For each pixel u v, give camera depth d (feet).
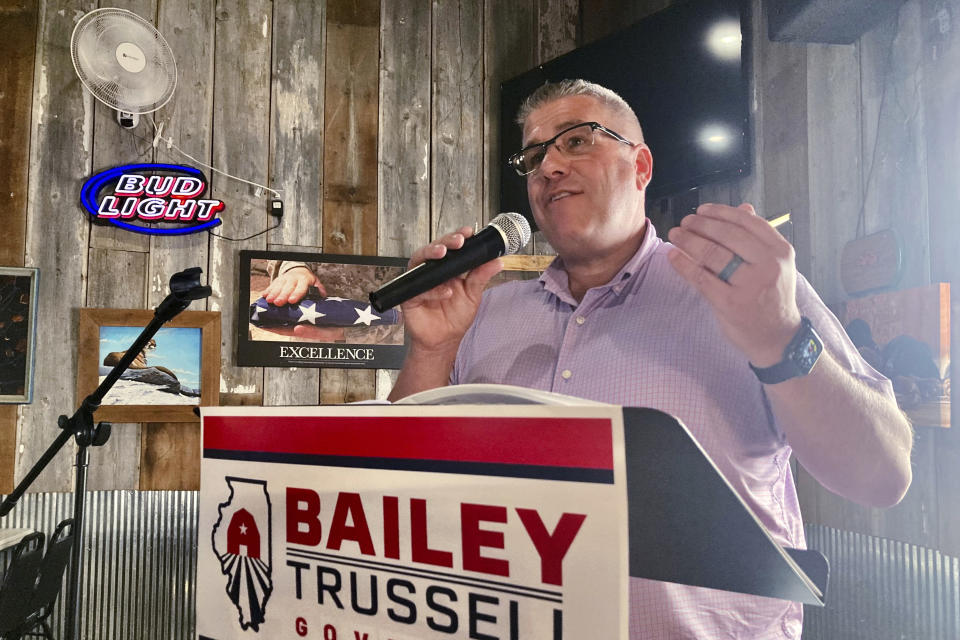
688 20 9.12
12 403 10.44
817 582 1.92
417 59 12.34
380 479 1.62
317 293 11.49
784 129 8.57
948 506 6.23
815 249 8.07
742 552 1.54
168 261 11.22
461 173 12.28
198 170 11.37
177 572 10.84
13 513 10.36
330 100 12.00
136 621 10.69
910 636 6.79
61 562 9.16
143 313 10.93
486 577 1.46
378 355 11.59
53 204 10.90
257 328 11.23
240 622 1.84
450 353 3.61
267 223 11.60
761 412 3.35
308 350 11.35
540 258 11.44
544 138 3.85
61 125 11.05
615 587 1.31
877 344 7.04
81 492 5.08
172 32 11.53
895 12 7.00
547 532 1.39
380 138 12.10
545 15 12.75
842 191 7.67
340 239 11.80
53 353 10.70
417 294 3.21
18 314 10.58
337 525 1.68
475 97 12.46
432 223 12.11
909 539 6.81
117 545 10.69
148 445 10.89
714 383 3.37
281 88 11.85
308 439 1.74
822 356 2.44
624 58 9.86
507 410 1.45
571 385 3.68
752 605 3.16
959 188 6.22
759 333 2.24
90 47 10.34
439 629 1.51
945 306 6.21
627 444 1.40
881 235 7.02
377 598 1.61
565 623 1.36
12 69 10.94
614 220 3.72
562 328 4.00
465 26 12.53
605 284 3.93
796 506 3.69
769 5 7.67
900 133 6.93
